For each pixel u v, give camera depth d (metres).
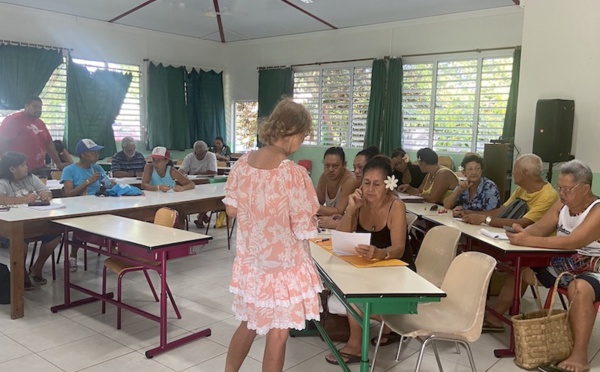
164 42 8.93
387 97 7.86
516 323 2.74
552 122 4.65
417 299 1.95
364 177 2.76
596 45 4.61
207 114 9.56
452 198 4.19
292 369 2.70
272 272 1.97
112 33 8.20
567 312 2.77
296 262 2.00
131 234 3.00
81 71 7.80
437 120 7.53
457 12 7.15
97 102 8.02
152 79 8.71
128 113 8.56
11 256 3.24
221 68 9.89
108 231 3.08
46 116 7.58
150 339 3.04
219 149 8.98
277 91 9.17
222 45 9.86
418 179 5.49
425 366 2.77
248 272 2.00
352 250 2.47
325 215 3.58
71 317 3.36
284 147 2.00
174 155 9.18
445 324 2.28
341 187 3.67
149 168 5.07
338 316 3.10
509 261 2.97
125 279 4.23
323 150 8.80
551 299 2.78
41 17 7.37
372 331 3.20
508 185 5.36
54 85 7.61
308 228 1.98
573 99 4.77
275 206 1.93
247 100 9.80
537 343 2.72
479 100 7.11
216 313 3.50
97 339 3.02
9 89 7.07
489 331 3.30
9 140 5.45
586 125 4.72
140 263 3.08
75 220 3.43
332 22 8.02
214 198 4.58
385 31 7.93
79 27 7.80
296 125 1.96
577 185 2.85
